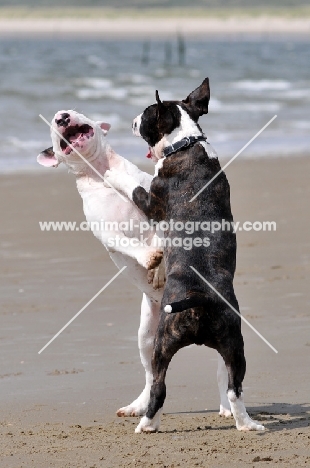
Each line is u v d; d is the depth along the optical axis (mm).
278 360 11141
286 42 147375
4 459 7938
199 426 9047
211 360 11406
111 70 69125
